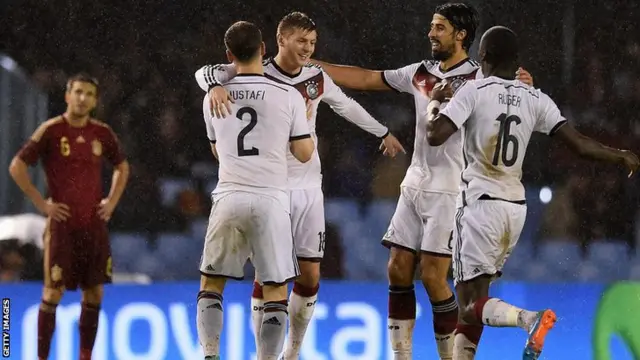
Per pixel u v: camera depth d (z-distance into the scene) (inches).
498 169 674.2
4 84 958.4
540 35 1013.8
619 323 908.0
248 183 674.8
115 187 848.3
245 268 943.7
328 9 999.6
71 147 831.1
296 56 738.2
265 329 679.1
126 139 979.3
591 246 990.4
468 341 698.8
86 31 980.6
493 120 669.3
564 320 904.9
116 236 952.3
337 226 978.7
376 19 1000.2
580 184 1000.9
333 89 757.3
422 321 888.3
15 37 968.9
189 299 885.8
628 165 684.1
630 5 1010.1
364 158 997.8
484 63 689.0
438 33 748.0
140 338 869.2
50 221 831.7
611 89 1016.2
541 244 989.8
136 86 986.7
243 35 677.3
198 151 984.3
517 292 916.6
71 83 841.5
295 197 748.6
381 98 1014.4
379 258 970.7
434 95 687.7
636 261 985.5
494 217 670.5
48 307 829.8
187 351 872.9
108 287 873.5
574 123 1018.7
